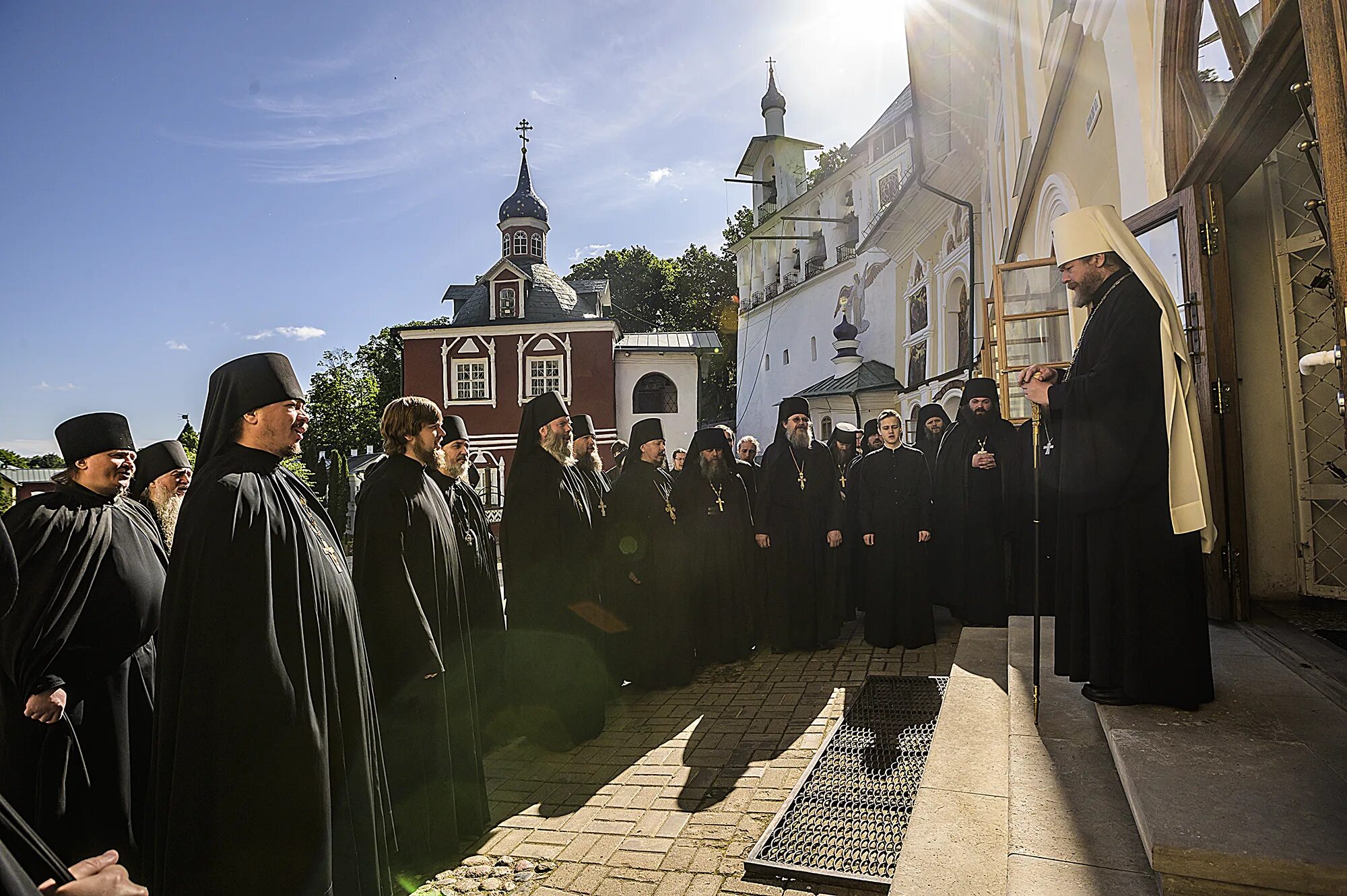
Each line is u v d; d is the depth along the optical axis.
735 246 40.91
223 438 2.63
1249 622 3.61
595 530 5.66
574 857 3.29
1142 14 4.99
